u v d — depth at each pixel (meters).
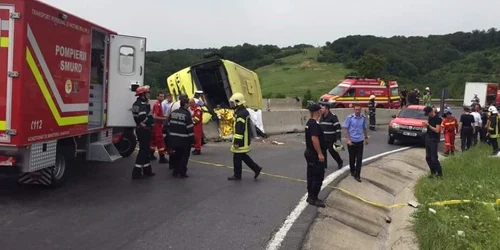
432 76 77.19
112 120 10.80
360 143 11.13
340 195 9.29
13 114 6.96
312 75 80.69
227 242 5.95
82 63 8.89
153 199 8.00
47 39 7.55
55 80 7.87
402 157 16.25
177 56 41.53
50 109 7.75
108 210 7.18
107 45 10.45
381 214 9.05
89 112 10.48
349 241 6.84
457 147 21.62
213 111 17.66
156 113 11.91
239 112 10.02
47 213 6.88
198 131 13.71
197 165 11.77
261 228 6.61
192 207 7.57
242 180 10.05
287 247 5.88
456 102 57.94
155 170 10.84
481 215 7.66
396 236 7.34
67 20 8.20
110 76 10.66
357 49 90.75
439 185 10.78
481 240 6.38
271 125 20.50
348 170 12.14
